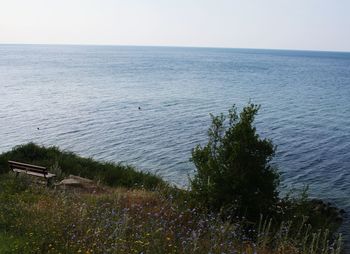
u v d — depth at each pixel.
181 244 9.22
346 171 37.69
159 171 36.94
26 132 52.62
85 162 28.12
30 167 20.38
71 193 15.96
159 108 75.19
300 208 15.37
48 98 86.50
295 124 62.25
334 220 25.31
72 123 59.00
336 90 118.50
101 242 8.88
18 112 67.50
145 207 13.75
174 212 12.53
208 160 14.98
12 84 113.69
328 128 59.47
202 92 104.31
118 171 26.41
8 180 18.17
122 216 11.23
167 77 148.75
